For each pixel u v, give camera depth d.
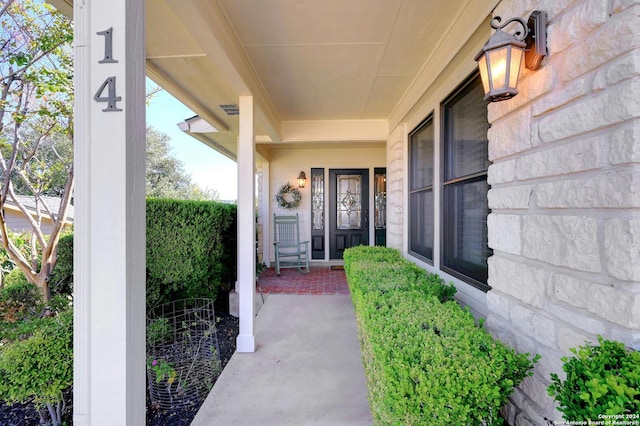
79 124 1.11
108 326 1.11
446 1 1.85
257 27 2.11
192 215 3.22
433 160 2.88
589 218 1.01
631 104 0.87
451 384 1.03
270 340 2.93
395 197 4.02
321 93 3.39
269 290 4.73
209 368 2.47
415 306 1.66
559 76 1.14
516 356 1.14
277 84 3.13
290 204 6.71
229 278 4.34
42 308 2.99
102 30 1.11
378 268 2.64
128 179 1.13
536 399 1.24
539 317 1.23
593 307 0.99
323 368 2.41
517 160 1.38
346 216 6.77
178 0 1.50
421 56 2.54
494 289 1.56
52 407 1.88
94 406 1.10
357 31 2.17
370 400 1.55
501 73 1.26
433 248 2.86
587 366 0.82
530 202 1.29
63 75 3.32
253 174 2.79
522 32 1.30
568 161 1.10
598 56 0.97
